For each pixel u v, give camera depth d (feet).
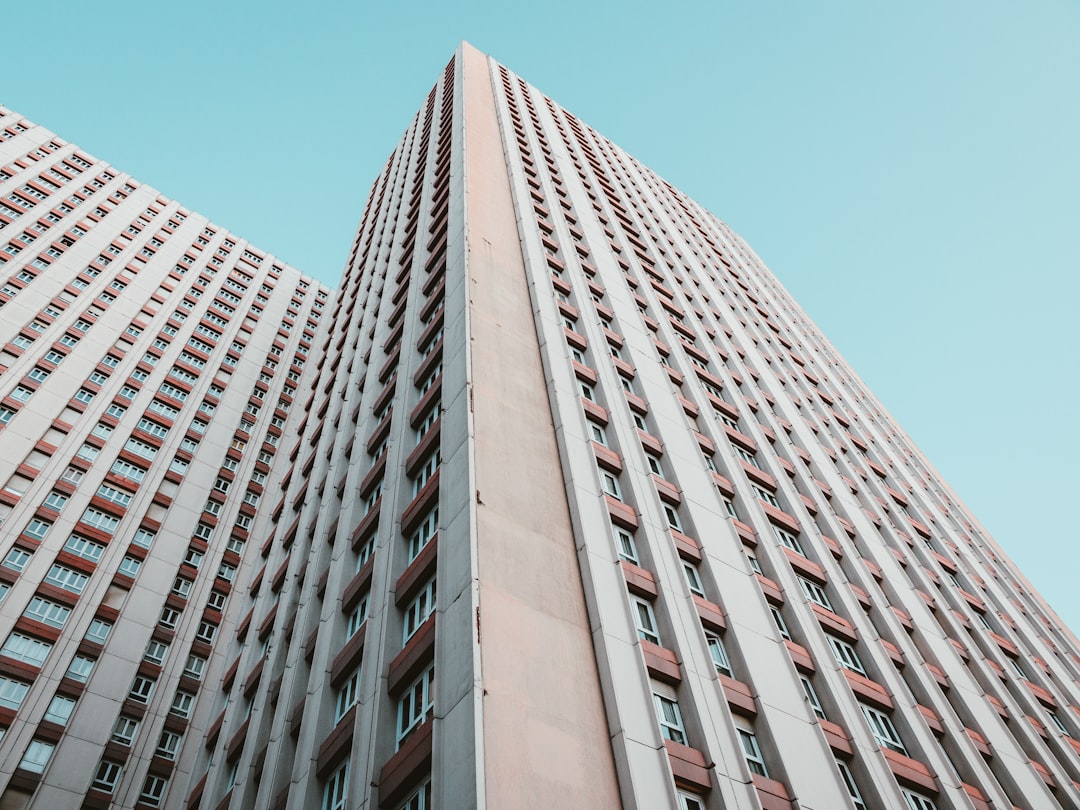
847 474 141.69
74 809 107.04
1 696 112.06
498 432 75.20
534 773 47.19
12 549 130.72
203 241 263.70
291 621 92.94
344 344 156.35
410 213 156.87
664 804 50.42
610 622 61.41
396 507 78.84
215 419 189.88
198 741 126.31
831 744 69.00
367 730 59.67
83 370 176.76
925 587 116.47
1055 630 153.28
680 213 248.73
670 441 97.66
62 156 256.11
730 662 70.95
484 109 191.21
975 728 88.17
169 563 149.18
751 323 188.14
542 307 104.63
